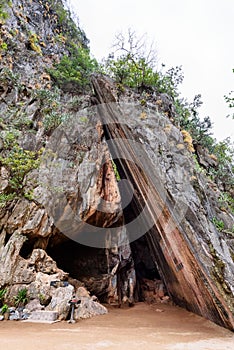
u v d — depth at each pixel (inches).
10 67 545.3
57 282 385.4
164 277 573.3
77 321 344.8
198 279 350.6
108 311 446.6
